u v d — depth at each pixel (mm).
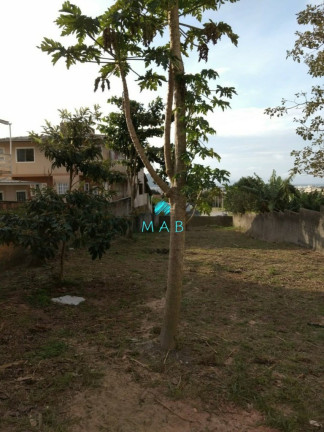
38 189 5727
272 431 2582
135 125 12812
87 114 7070
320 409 2855
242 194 17469
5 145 20609
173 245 3695
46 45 3113
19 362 3436
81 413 2719
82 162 6965
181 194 3586
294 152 8672
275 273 7879
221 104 3363
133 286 6398
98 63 3340
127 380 3207
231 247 12312
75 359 3561
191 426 2625
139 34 3432
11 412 2684
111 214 5824
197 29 3703
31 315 4699
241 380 3236
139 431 2557
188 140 3502
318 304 5652
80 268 7715
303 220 12047
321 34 7496
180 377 3277
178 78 3428
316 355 3855
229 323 4762
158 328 4348
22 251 7469
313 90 7934
